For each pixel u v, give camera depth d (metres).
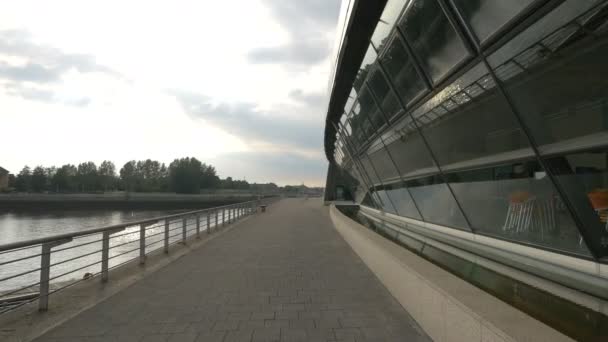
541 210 4.72
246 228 16.06
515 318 2.75
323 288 5.89
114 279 6.44
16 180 111.31
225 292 5.69
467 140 6.11
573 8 3.18
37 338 3.92
